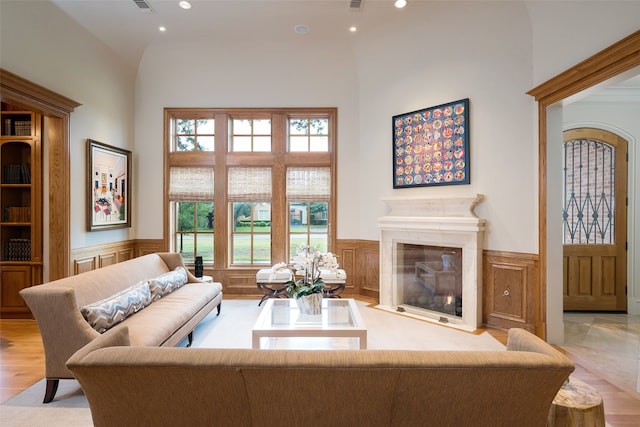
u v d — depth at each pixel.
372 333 3.52
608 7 2.58
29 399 2.25
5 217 3.89
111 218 4.49
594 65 2.63
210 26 4.34
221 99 5.06
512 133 3.49
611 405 2.22
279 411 1.24
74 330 2.17
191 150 5.21
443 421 1.26
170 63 5.00
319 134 5.21
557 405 1.43
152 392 1.22
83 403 2.20
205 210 5.19
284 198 5.12
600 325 3.82
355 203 5.05
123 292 2.83
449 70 3.98
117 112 4.65
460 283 3.92
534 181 3.33
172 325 2.66
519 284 3.44
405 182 4.39
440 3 3.78
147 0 3.79
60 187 3.75
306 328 2.49
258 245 5.21
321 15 4.10
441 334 3.49
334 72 5.02
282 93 5.04
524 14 3.35
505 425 1.27
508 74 3.51
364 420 1.25
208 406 1.24
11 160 3.99
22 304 3.81
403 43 4.38
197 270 4.71
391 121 4.56
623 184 4.28
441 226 3.86
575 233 4.37
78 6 3.72
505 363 1.17
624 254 4.30
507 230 3.54
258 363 1.18
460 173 3.86
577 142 4.37
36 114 3.80
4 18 3.02
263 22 4.25
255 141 5.21
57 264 3.75
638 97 4.25
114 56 4.56
